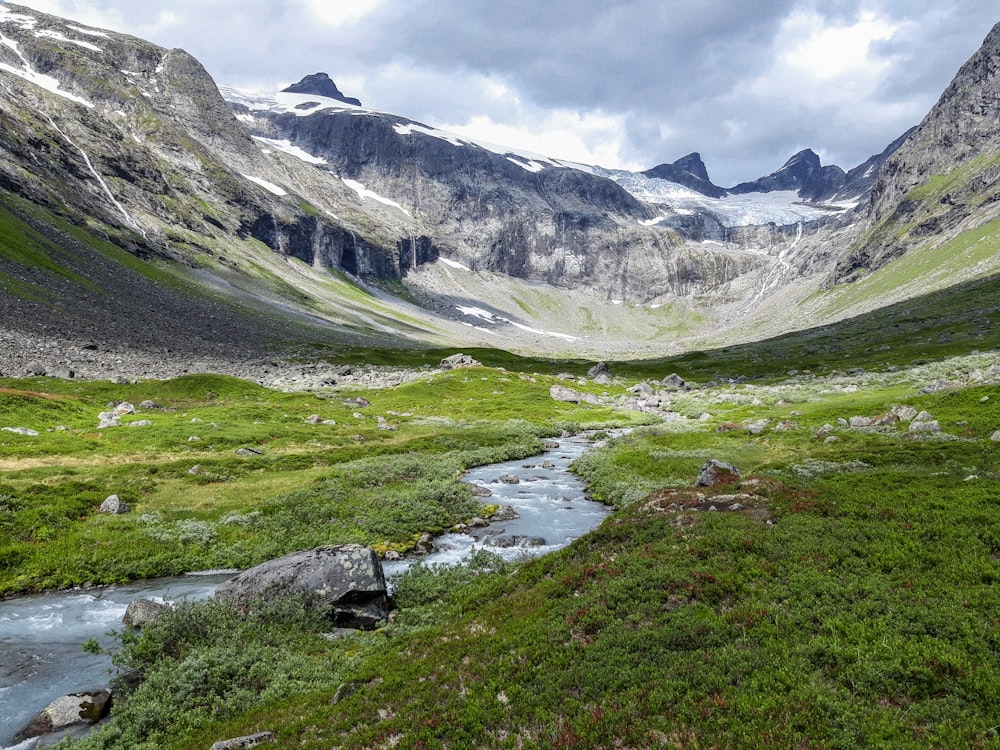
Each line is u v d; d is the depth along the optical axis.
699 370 160.88
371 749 13.75
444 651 18.44
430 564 30.95
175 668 19.30
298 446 60.09
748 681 13.88
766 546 21.22
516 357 186.62
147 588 27.94
